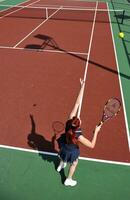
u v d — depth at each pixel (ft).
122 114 31.86
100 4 102.42
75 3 103.24
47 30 64.59
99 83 39.01
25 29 64.85
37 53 49.57
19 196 21.31
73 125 18.88
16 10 86.33
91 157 25.20
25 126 29.25
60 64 45.03
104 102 34.22
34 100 34.22
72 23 71.92
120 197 21.50
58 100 34.37
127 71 43.47
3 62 45.21
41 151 25.76
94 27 68.85
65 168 23.94
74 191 21.86
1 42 54.95
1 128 28.78
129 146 26.86
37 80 39.32
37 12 84.53
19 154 25.30
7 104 33.19
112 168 24.12
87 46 54.39
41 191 21.79
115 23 73.87
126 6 100.17
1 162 24.32
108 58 48.57
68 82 38.99
